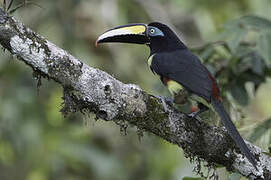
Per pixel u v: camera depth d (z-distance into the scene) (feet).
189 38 52.42
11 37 23.16
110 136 46.55
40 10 48.03
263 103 49.29
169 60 30.25
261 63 33.30
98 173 43.91
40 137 43.70
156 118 25.41
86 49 48.32
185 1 49.19
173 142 25.99
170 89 29.84
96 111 24.71
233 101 33.91
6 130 43.60
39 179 43.47
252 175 26.05
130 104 24.90
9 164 44.01
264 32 32.94
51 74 23.82
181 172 44.04
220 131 26.03
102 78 24.34
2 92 44.83
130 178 45.39
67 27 47.83
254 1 48.19
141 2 50.60
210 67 33.86
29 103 44.42
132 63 49.06
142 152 46.32
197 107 29.43
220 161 26.18
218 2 49.55
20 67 45.65
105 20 49.29
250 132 31.37
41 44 23.53
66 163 43.80
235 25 33.45
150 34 31.96
